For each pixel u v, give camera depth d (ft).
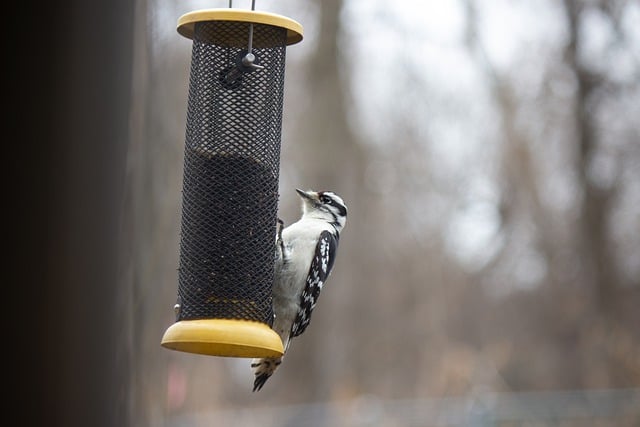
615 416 53.16
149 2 34.81
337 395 77.77
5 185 13.46
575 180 81.71
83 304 15.28
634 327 79.51
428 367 78.89
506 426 54.65
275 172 24.81
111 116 16.96
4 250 13.50
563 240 81.87
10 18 13.43
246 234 23.99
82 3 15.35
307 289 26.22
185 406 64.34
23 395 13.44
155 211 43.75
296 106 82.17
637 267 80.74
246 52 24.06
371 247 81.30
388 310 81.25
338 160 80.48
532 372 80.23
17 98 13.51
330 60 81.20
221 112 24.38
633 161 80.84
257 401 76.38
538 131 81.71
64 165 14.43
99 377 17.20
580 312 80.94
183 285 23.88
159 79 45.16
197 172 24.26
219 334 21.42
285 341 26.53
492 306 82.94
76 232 14.97
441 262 81.87
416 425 61.16
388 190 81.56
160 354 45.68
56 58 13.98
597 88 80.74
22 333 13.56
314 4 82.02
